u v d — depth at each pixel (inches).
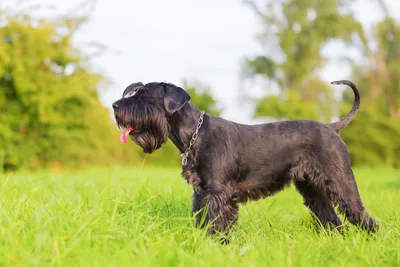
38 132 1008.2
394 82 1568.7
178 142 262.2
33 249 180.1
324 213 290.4
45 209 230.5
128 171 765.9
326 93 1700.3
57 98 957.2
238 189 266.2
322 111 1680.6
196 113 259.6
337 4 1733.5
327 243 223.3
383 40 1606.8
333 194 264.1
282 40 1739.7
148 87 266.2
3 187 306.5
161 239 198.4
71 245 177.2
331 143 267.3
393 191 506.9
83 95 991.6
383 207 340.8
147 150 269.4
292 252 203.5
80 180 487.2
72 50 996.6
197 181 253.6
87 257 172.4
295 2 1743.4
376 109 1467.8
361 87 1635.1
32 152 973.8
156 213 269.1
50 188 379.9
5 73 922.1
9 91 953.5
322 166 265.6
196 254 192.7
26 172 840.3
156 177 548.4
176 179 448.5
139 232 209.0
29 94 937.5
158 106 262.1
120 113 255.6
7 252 171.2
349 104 1469.0
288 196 516.1
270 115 1492.4
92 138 1044.5
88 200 269.4
